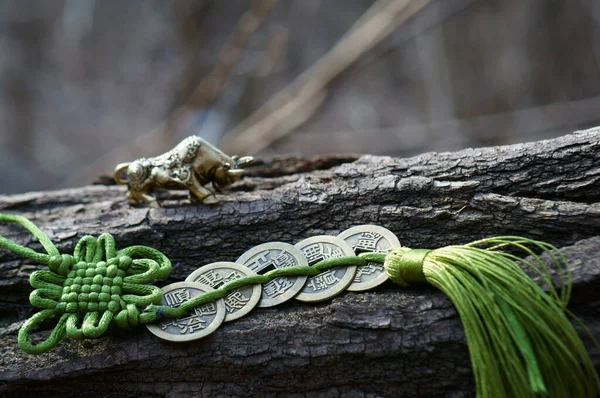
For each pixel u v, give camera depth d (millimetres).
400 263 493
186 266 530
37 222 555
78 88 1397
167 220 535
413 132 1324
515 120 1317
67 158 1391
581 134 513
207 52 1311
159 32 1347
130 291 501
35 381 500
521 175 513
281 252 511
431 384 487
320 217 528
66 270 504
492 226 511
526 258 496
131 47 1369
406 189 521
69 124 1402
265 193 540
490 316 475
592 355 475
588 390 472
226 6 1305
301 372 492
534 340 473
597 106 1271
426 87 1382
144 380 501
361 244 509
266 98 1324
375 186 525
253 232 531
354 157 578
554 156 511
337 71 1040
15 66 1369
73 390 504
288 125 1070
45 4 1353
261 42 1276
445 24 1350
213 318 499
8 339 515
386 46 1225
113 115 1388
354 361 489
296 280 503
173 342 498
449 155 527
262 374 495
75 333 491
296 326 494
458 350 483
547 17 1317
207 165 532
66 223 545
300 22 1334
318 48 1365
